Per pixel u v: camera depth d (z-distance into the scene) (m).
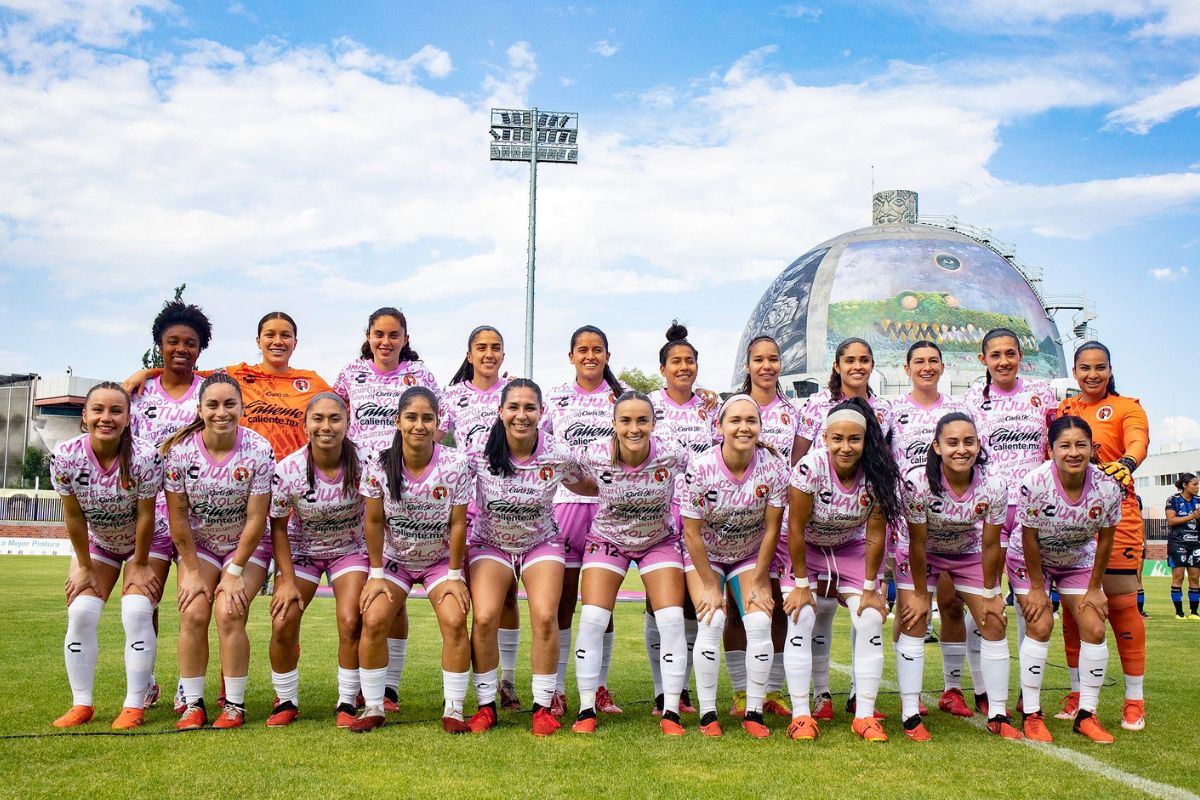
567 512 6.74
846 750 5.20
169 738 5.19
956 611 6.54
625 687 7.21
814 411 7.16
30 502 34.34
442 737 5.33
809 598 5.73
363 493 5.59
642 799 4.15
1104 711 6.47
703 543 5.78
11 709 5.91
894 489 5.66
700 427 7.08
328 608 12.17
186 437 5.60
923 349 7.16
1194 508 14.11
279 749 4.96
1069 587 6.02
